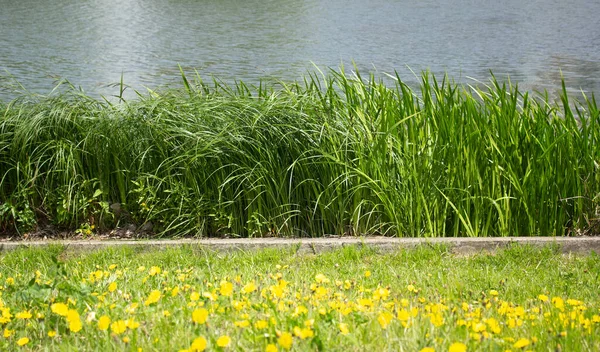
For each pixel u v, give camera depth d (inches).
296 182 276.2
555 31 1035.3
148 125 273.6
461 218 268.4
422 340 140.4
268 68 721.0
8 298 186.5
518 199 274.8
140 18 1206.9
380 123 284.4
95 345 148.5
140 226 278.2
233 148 271.3
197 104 283.0
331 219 276.5
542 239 259.6
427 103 286.8
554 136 283.1
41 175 279.1
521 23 1147.3
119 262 245.9
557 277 227.9
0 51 820.6
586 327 155.4
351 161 274.1
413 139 279.9
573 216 277.4
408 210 272.2
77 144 279.1
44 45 876.6
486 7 1427.2
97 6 1393.9
